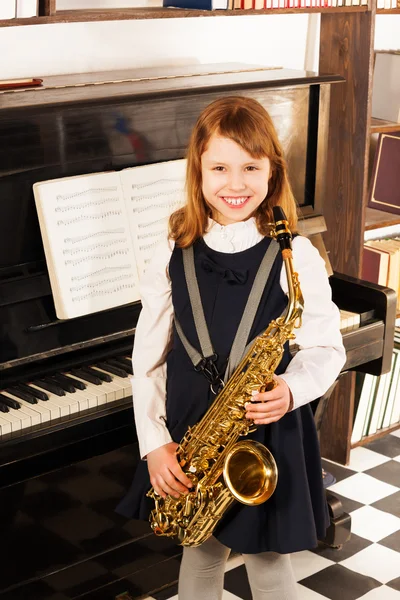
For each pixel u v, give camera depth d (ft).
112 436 7.93
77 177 8.23
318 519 7.18
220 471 6.88
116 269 8.45
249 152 6.60
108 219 8.40
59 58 10.26
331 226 12.15
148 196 8.65
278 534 6.84
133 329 8.83
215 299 6.89
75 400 7.79
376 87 13.00
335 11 10.68
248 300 6.82
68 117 8.18
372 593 9.69
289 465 6.91
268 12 9.94
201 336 6.84
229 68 10.73
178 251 7.11
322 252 10.38
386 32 13.88
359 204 11.80
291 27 12.44
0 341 8.01
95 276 8.32
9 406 7.66
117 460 8.96
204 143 6.75
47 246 8.07
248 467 6.85
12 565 8.45
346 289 10.46
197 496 6.79
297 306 6.57
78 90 8.77
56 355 8.43
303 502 6.89
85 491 8.79
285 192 7.13
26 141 7.97
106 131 8.48
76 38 10.33
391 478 12.27
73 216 8.18
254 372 6.66
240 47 11.97
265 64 12.34
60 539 8.73
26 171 8.02
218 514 6.82
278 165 7.05
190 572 7.55
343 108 11.65
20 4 7.98
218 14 9.49
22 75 10.04
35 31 9.99
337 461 12.68
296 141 10.09
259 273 6.86
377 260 12.94
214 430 6.78
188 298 6.96
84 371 8.38
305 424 7.16
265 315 6.85
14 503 8.29
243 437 7.02
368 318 10.19
